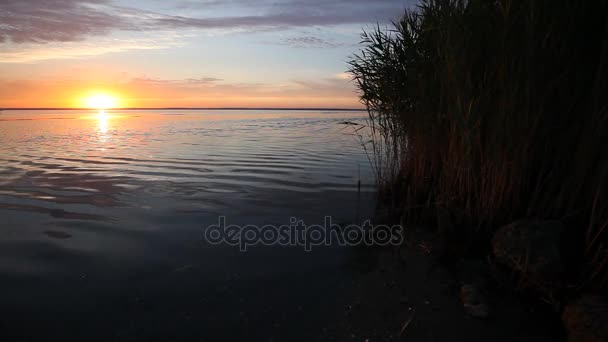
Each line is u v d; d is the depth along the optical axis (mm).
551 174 3170
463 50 3400
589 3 2748
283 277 3250
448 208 3986
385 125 5418
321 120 38625
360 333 2439
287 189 6574
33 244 3875
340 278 3238
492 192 3477
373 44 4980
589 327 2059
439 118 4082
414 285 3057
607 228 2672
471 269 3172
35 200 5699
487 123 3572
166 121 35875
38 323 2480
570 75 2908
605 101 2609
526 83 2988
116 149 12391
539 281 2674
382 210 5254
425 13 4438
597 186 2715
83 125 27438
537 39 2881
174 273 3281
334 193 6301
